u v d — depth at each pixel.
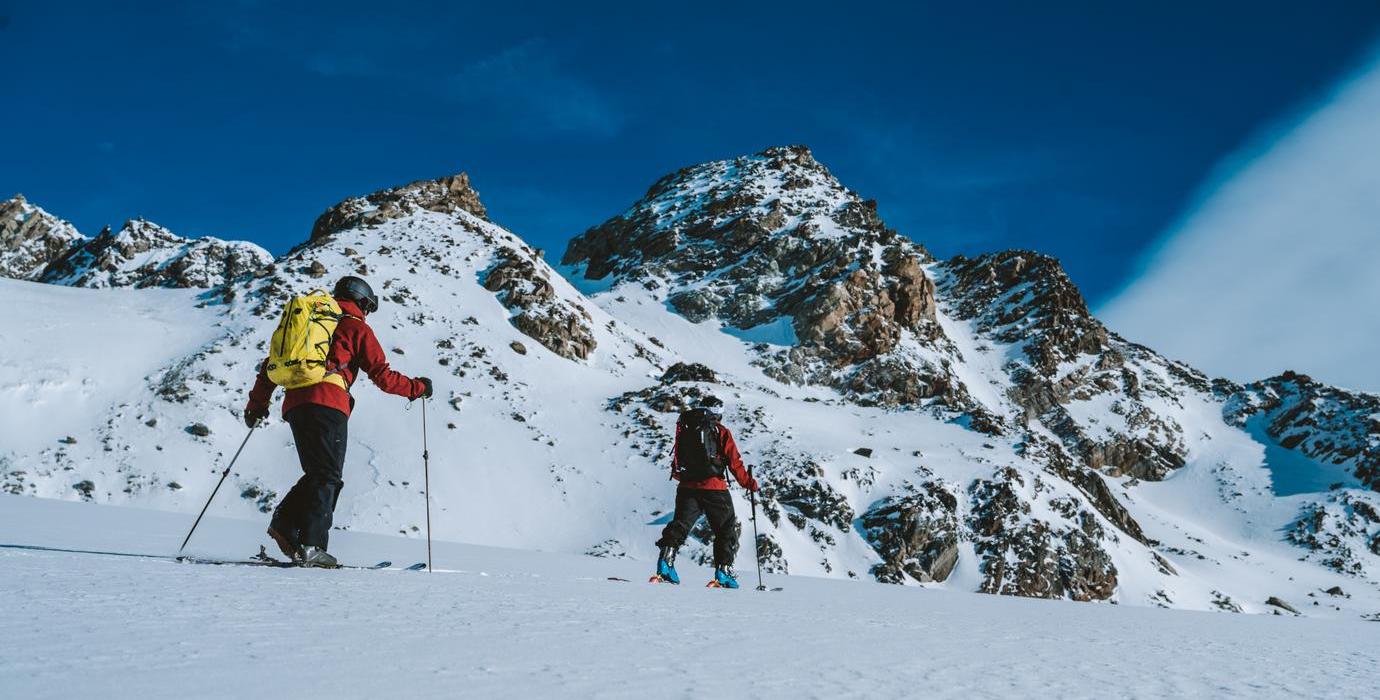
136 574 2.76
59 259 97.69
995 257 114.69
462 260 67.38
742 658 1.99
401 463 37.47
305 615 2.15
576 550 33.16
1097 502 51.53
